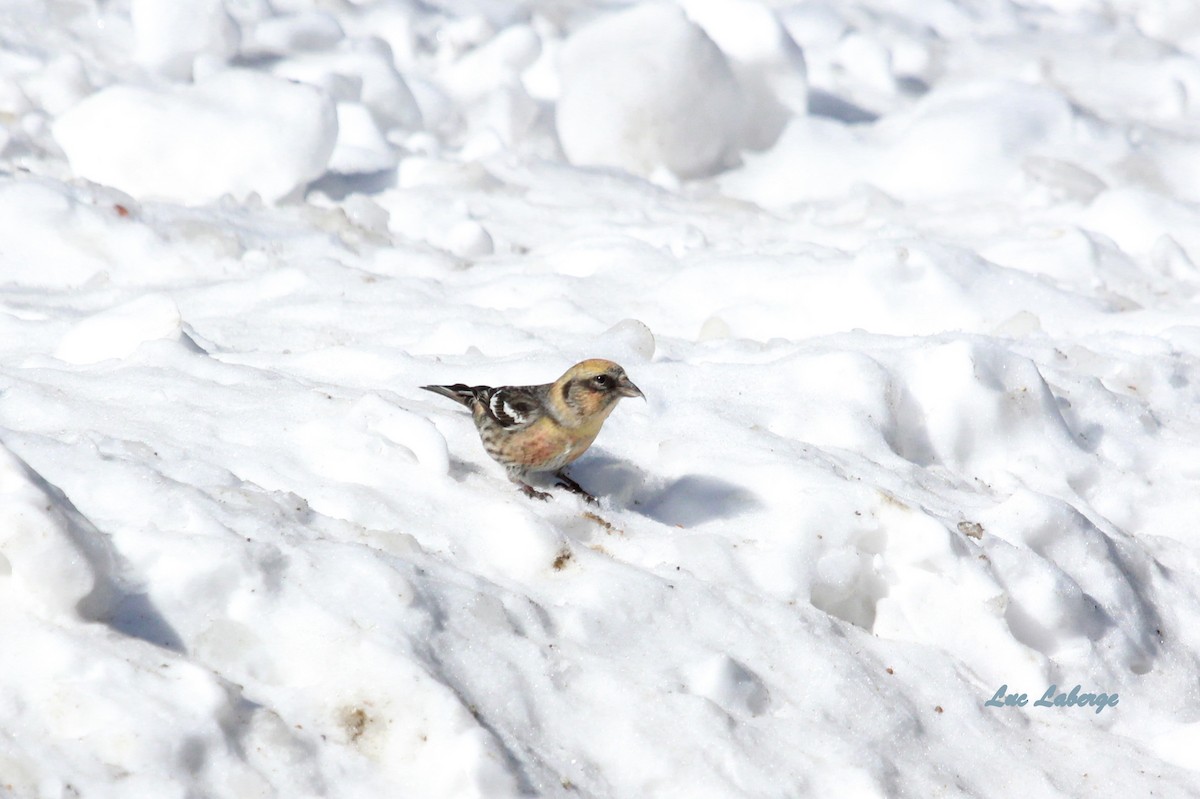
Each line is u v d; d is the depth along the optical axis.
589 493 9.73
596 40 25.55
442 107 26.83
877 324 15.26
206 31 24.75
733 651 7.83
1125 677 9.23
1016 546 9.41
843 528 9.13
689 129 25.45
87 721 5.98
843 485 9.42
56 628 6.36
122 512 7.47
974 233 21.52
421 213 20.39
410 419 9.30
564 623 7.61
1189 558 10.81
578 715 7.00
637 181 24.31
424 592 7.25
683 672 7.50
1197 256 20.56
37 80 22.81
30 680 6.11
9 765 5.70
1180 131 29.23
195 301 15.24
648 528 9.18
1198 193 25.41
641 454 10.24
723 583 8.56
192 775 5.94
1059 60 33.88
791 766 7.06
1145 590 10.12
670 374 11.62
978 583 8.95
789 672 7.79
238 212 18.81
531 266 17.73
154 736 5.93
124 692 6.09
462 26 29.70
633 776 6.79
